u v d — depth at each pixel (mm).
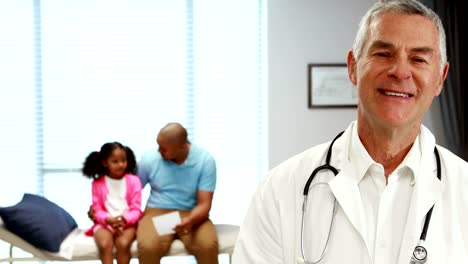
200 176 2785
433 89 954
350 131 1115
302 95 3480
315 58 3475
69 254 2473
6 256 3365
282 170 1161
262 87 3615
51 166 3459
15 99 3414
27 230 2408
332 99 3479
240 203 3619
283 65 3457
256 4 3568
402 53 917
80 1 3428
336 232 1009
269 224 1100
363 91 962
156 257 2488
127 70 3498
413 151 1017
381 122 949
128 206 2785
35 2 3383
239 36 3572
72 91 3457
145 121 3523
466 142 3350
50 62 3432
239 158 3623
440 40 957
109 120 3494
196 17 3533
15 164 3432
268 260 1072
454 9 3277
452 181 1017
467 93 3318
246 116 3617
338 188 1033
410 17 925
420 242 945
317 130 3504
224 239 2619
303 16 3449
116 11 3469
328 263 986
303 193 1074
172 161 2818
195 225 2625
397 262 950
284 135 3482
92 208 2744
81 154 3475
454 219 977
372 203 1022
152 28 3504
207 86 3572
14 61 3398
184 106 3557
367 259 967
